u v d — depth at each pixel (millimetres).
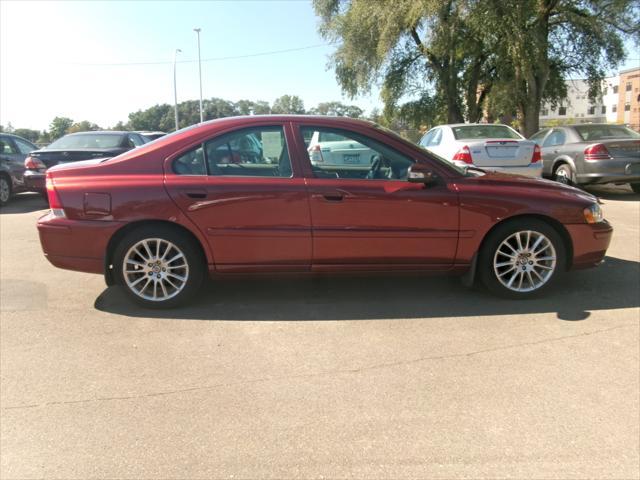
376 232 4344
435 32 20141
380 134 4480
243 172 4359
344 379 3273
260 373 3361
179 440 2684
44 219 4398
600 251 4648
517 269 4590
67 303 4664
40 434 2738
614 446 2605
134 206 4230
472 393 3096
